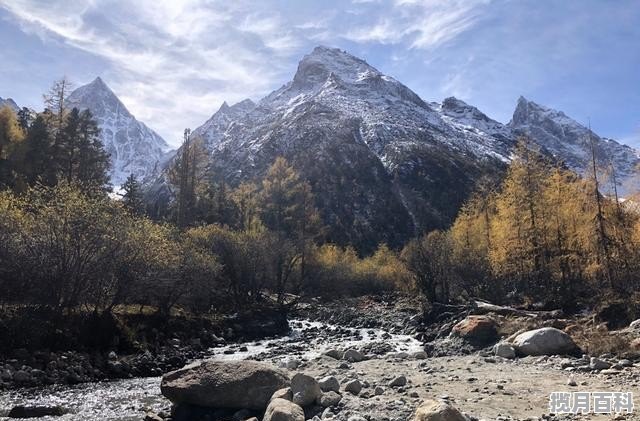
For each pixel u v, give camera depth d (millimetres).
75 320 22938
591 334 19094
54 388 16391
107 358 20953
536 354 17359
